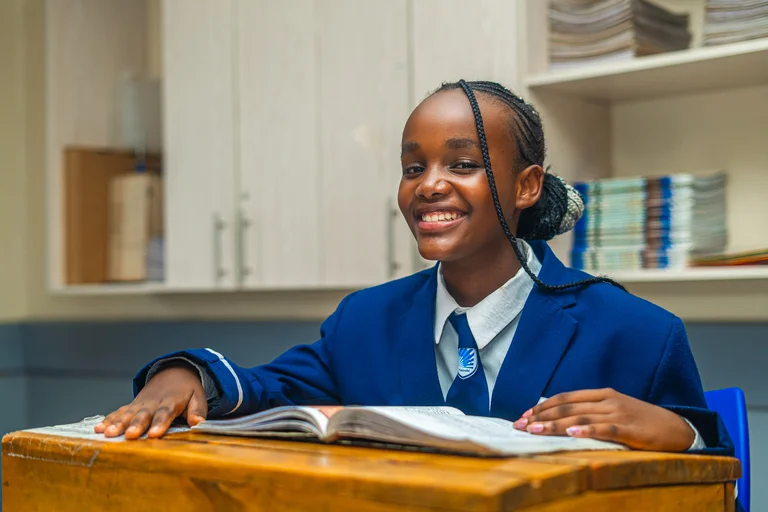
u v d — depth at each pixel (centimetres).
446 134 101
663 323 103
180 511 76
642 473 73
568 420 85
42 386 315
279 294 256
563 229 120
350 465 69
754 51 165
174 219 250
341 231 220
